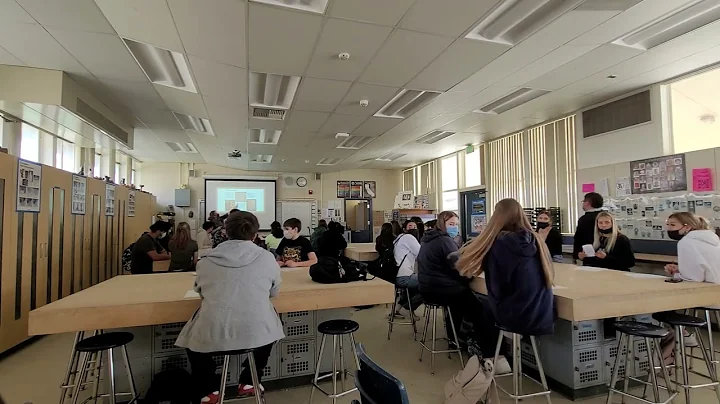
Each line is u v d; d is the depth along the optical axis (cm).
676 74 421
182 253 508
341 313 297
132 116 552
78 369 244
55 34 312
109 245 592
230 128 615
